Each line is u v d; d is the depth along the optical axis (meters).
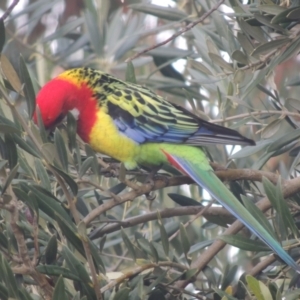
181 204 9.62
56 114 9.30
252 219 8.59
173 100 13.78
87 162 7.89
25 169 8.25
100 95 9.82
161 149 9.79
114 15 13.05
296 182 8.90
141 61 12.79
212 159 10.61
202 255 8.54
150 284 8.01
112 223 9.09
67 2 14.23
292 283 8.50
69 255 7.43
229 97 9.25
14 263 7.84
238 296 8.28
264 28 9.47
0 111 8.04
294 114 9.10
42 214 8.16
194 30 10.56
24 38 13.19
